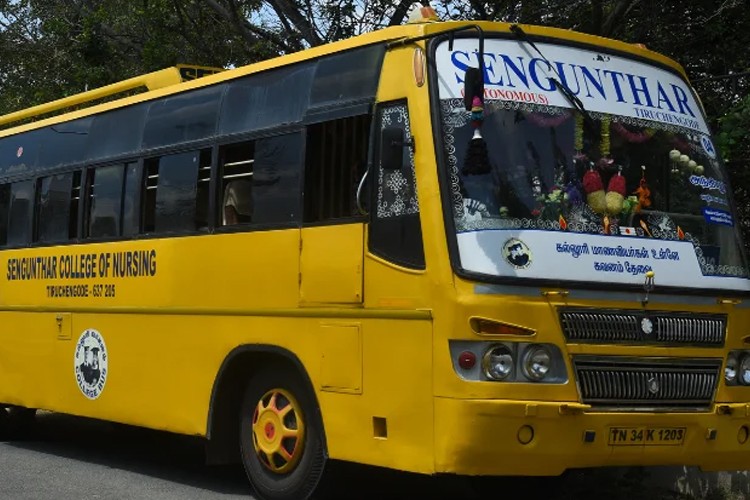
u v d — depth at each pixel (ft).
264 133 26.45
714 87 38.24
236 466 32.96
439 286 21.13
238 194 27.07
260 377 26.27
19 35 66.54
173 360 28.60
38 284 34.99
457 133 22.03
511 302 20.80
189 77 32.86
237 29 52.80
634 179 23.63
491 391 20.51
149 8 56.03
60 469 32.12
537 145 22.63
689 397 22.52
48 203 35.14
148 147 30.71
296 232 24.90
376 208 22.89
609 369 21.52
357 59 24.26
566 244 21.86
